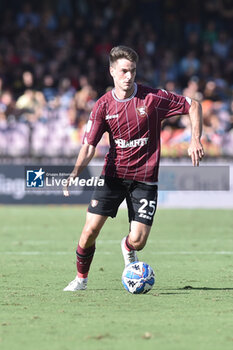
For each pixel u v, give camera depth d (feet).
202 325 64.64
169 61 269.44
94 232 82.07
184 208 214.90
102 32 279.28
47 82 241.96
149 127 79.61
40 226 169.78
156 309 72.79
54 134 213.87
